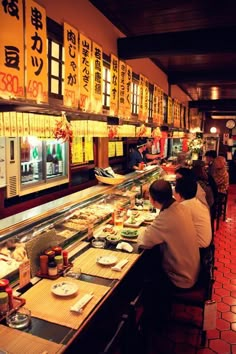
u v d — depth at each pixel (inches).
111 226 166.1
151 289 136.9
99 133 171.3
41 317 86.7
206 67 319.9
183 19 182.9
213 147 737.0
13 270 102.0
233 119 779.4
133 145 391.9
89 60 164.7
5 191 182.9
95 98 172.9
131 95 235.3
